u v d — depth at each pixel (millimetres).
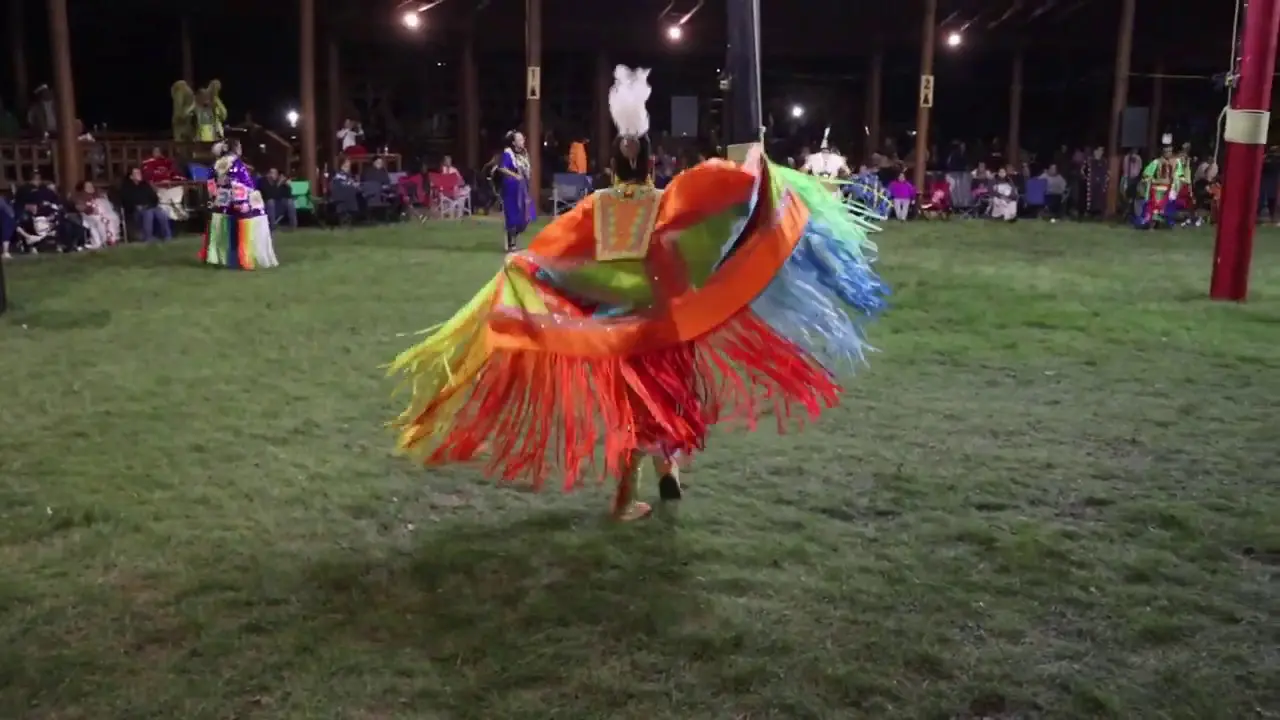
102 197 15430
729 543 4387
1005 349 8125
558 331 4203
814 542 4426
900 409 6434
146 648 3568
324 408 6477
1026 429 6023
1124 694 3264
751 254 4234
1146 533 4512
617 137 4359
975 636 3629
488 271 12500
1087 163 21906
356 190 18797
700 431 4320
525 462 4348
